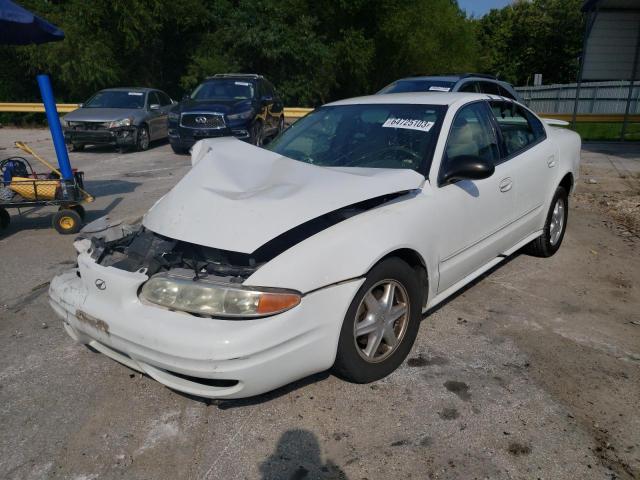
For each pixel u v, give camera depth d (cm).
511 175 417
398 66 2416
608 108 1862
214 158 342
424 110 387
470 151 387
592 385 308
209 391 261
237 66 2183
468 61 2498
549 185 480
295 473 246
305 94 2225
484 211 385
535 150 463
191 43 2294
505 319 389
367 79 2438
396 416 282
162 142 1518
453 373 320
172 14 2120
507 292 438
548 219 496
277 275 260
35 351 356
